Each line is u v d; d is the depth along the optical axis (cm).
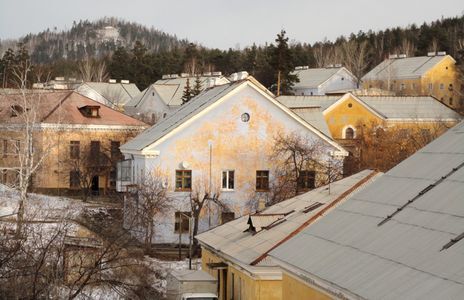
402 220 1733
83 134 6444
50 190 6250
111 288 2570
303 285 1886
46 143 6078
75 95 6738
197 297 2970
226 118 5016
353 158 6006
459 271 1390
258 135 5084
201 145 4975
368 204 1934
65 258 2502
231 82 5275
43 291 2339
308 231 2009
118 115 6738
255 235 3067
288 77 10150
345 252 1744
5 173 5891
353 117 7338
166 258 4291
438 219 1639
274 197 4894
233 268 3081
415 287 1417
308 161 5053
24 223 2748
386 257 1605
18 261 2405
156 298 2752
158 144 4878
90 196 6266
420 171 1941
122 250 2884
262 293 2702
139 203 4619
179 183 4947
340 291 1594
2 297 2302
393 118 7412
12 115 6147
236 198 5038
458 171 1805
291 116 5106
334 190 3244
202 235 3522
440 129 6981
